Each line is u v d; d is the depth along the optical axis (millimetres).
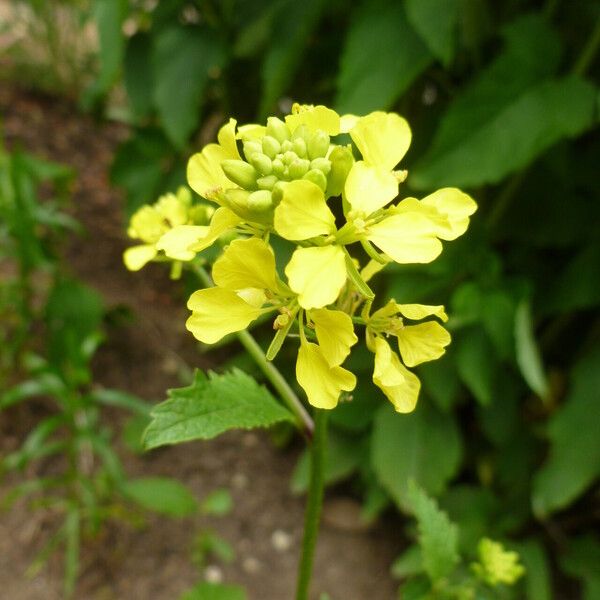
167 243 90
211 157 96
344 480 276
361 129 87
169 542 254
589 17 203
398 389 89
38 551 240
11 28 439
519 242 241
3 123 412
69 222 289
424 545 132
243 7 241
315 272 78
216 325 85
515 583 219
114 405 290
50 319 274
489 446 261
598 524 248
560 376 253
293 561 255
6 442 265
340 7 245
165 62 253
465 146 181
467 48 215
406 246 82
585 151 227
